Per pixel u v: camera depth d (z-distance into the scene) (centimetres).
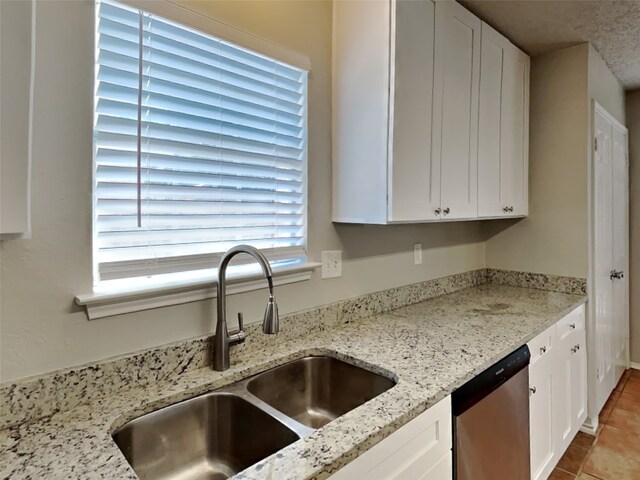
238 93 132
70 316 99
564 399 204
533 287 254
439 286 232
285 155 149
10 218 83
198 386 111
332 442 85
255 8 135
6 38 81
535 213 252
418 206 156
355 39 155
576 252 236
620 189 299
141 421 100
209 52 124
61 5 96
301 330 154
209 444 113
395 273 202
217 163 128
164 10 110
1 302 89
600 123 248
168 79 115
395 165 145
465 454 120
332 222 166
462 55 179
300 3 150
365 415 96
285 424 98
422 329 164
